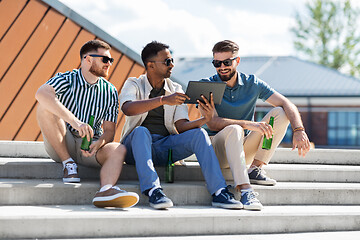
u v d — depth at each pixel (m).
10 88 4.95
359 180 3.87
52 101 3.00
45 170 3.31
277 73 17.75
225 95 3.53
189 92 3.12
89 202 2.97
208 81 3.22
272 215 2.86
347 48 25.06
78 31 5.37
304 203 3.32
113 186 2.86
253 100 3.55
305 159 4.44
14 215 2.47
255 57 19.27
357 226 3.02
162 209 2.86
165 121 3.39
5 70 4.96
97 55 3.17
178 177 3.57
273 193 3.25
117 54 5.52
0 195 2.82
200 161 3.09
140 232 2.63
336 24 25.16
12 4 5.11
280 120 3.37
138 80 3.42
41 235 2.49
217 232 2.76
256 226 2.82
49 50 5.20
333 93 15.84
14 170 3.27
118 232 2.60
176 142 3.25
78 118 3.24
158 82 3.41
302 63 18.72
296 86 16.58
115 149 3.00
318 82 16.81
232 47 3.42
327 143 16.17
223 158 3.28
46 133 3.11
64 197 2.92
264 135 3.31
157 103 3.12
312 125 16.20
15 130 4.91
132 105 3.18
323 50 25.42
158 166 3.51
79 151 3.23
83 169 3.41
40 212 2.60
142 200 3.02
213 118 3.28
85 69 3.21
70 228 2.53
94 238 2.55
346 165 4.46
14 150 3.95
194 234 2.72
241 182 3.05
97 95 3.26
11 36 5.06
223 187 3.02
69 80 3.19
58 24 5.27
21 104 4.97
